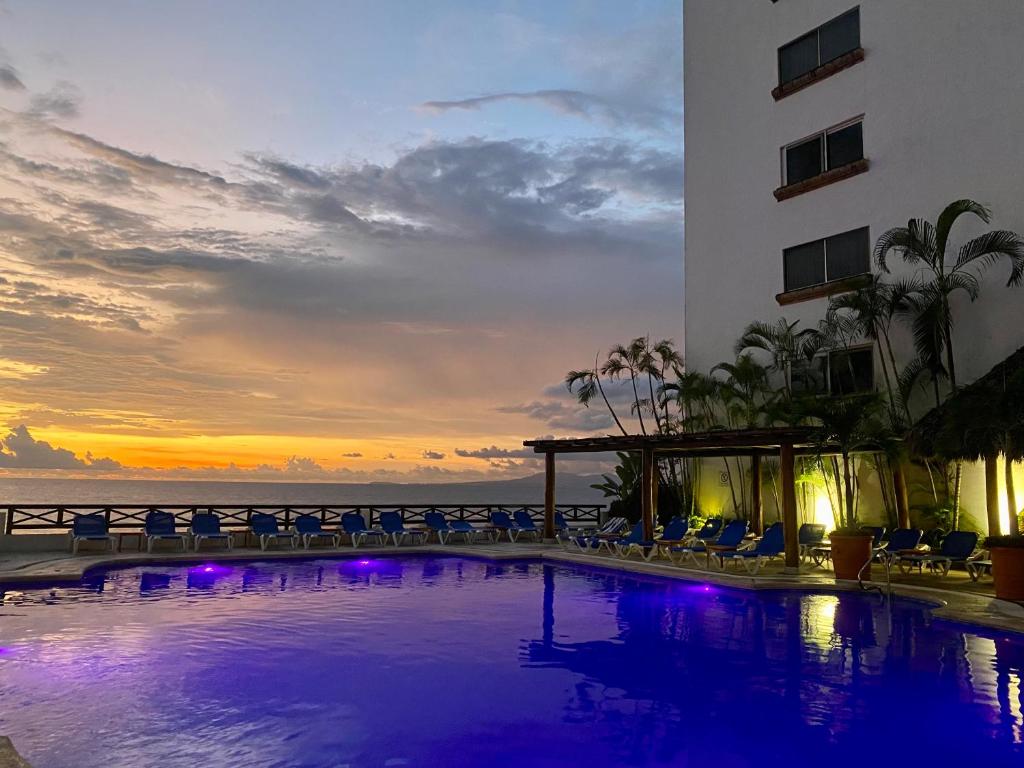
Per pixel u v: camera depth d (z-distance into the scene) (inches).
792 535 565.3
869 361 681.6
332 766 195.2
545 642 349.1
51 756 199.8
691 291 896.3
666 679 285.9
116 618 395.5
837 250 732.0
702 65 904.3
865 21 716.7
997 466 567.5
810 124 765.3
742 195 837.8
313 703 251.0
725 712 246.1
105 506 651.5
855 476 676.7
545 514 808.9
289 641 345.7
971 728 231.5
